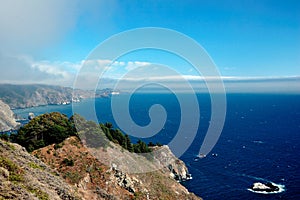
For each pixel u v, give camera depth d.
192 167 115.12
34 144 63.84
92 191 50.41
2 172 25.06
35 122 67.94
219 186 96.50
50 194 27.45
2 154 31.28
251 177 104.44
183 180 101.50
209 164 119.06
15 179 25.66
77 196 31.97
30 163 33.81
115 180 56.88
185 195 76.12
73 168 54.44
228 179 102.75
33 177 29.09
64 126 67.94
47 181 31.28
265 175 106.25
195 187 95.88
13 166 27.73
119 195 54.84
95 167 56.25
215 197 88.25
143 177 68.69
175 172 99.88
